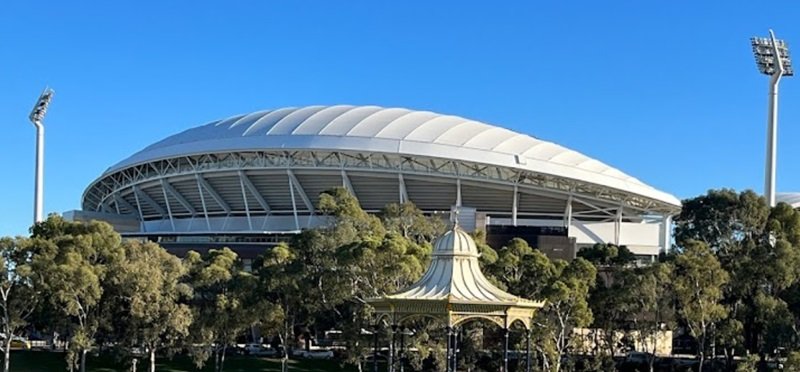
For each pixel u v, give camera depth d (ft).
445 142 480.64
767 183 464.24
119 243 315.99
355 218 331.16
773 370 307.99
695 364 331.36
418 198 485.97
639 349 383.65
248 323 300.81
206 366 331.98
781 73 462.60
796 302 318.65
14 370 318.24
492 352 294.46
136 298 289.33
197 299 325.83
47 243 300.81
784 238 336.90
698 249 322.75
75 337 289.33
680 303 305.53
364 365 308.60
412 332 265.95
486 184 474.90
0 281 299.17
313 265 306.96
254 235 482.69
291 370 324.19
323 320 329.72
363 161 478.59
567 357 312.71
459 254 170.40
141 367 329.52
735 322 297.12
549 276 297.33
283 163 487.20
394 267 256.52
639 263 397.39
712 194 377.91
